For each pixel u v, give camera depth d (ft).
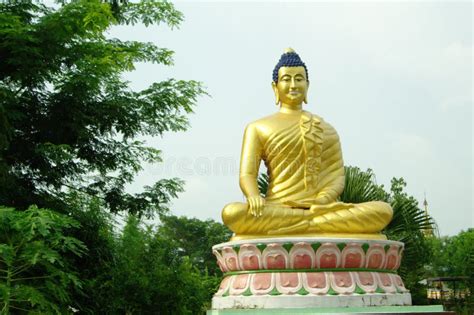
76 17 34.78
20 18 35.42
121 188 43.83
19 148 38.37
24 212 28.86
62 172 40.60
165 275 50.96
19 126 38.70
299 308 25.55
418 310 26.16
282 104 34.83
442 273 110.63
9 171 35.35
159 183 43.75
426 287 68.54
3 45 33.55
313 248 27.20
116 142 43.09
